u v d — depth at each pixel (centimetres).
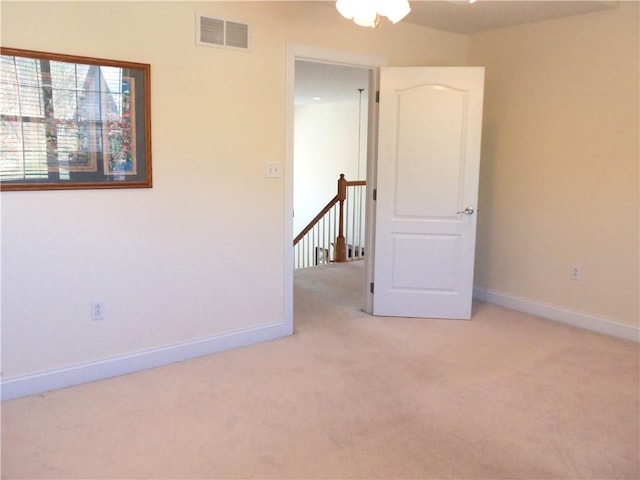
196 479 211
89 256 290
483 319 416
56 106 269
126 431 245
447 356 339
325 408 269
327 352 346
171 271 320
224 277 342
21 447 231
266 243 358
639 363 329
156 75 298
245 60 331
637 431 248
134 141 295
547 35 398
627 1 351
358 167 941
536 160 416
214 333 343
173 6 300
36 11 258
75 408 267
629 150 359
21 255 270
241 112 334
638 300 363
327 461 223
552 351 348
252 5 330
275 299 369
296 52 352
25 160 264
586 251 390
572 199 395
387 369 318
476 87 389
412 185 402
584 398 281
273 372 313
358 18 211
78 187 280
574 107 387
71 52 270
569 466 221
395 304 420
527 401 278
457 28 423
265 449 232
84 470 215
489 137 449
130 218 300
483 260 468
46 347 283
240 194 341
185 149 314
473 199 401
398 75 389
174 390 288
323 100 920
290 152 359
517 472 217
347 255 726
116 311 303
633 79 353
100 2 276
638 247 360
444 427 252
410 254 412
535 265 425
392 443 238
